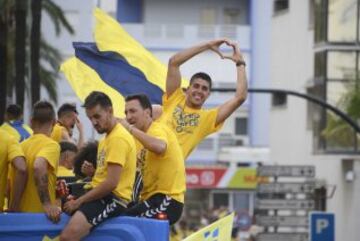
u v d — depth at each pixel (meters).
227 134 129.50
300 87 86.31
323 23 75.31
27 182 17.58
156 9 130.38
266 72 128.25
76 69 24.22
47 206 16.17
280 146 91.38
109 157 16.55
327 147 73.44
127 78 24.25
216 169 121.50
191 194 124.38
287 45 90.06
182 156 17.83
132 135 17.11
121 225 16.19
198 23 130.62
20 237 16.05
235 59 19.94
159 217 16.61
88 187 17.16
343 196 74.00
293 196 73.94
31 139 17.77
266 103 129.38
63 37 121.44
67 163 21.92
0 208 17.53
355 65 74.25
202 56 124.69
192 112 19.47
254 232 82.69
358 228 71.56
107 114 16.72
